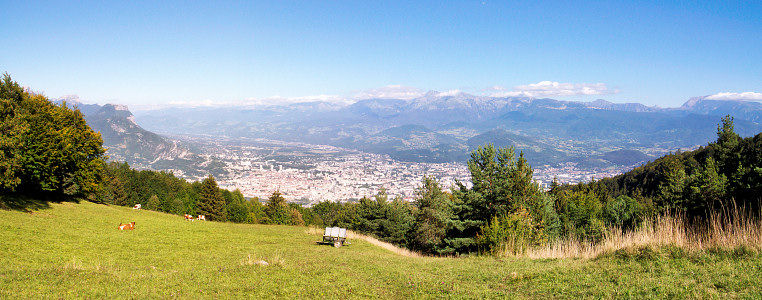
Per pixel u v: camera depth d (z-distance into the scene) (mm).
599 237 11352
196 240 20156
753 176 14164
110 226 23203
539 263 9766
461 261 11852
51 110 32906
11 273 9531
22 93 30516
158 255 14961
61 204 31641
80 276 9656
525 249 13102
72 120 35719
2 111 23984
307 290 8344
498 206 21938
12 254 12555
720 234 8250
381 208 38188
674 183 24062
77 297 7621
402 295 7707
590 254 10086
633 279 6605
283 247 19359
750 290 5320
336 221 58750
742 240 7770
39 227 18766
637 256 8383
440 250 23594
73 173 34750
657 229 9375
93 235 18750
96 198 48531
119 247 16297
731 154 29609
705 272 6438
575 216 27625
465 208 23719
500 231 13852
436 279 8781
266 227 33656
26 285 8359
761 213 8531
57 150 30391
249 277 9820
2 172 22750
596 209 30688
